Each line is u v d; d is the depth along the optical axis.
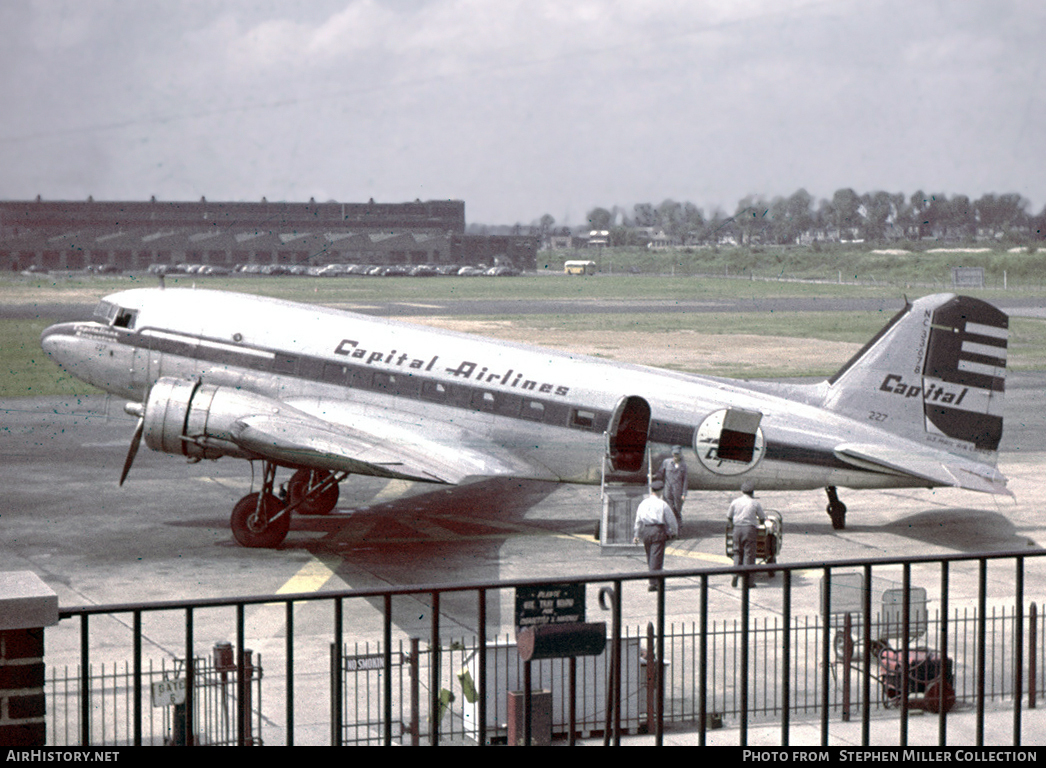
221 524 21.91
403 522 22.55
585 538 21.28
